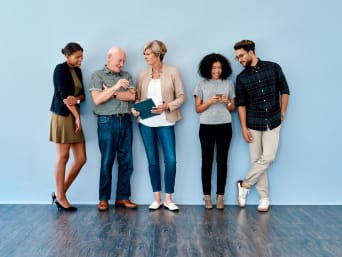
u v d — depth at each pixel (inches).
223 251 105.9
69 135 142.0
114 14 152.6
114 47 144.0
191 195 155.9
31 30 152.7
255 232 121.6
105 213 143.1
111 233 120.4
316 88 154.4
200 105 149.5
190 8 152.5
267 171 155.8
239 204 152.3
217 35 153.1
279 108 147.1
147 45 141.5
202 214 141.9
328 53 153.4
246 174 155.1
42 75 153.9
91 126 155.2
